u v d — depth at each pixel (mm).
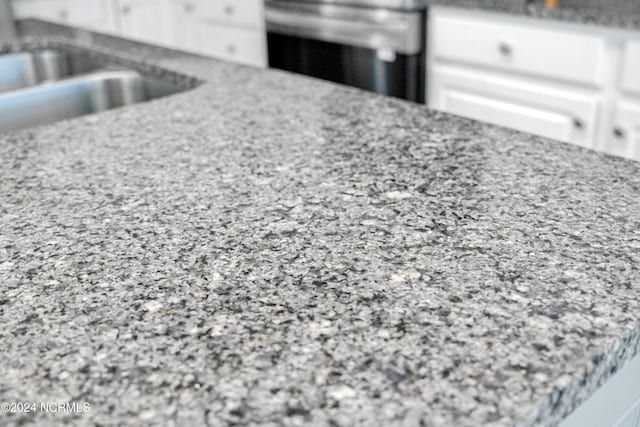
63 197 764
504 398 440
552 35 1966
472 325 510
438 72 2322
